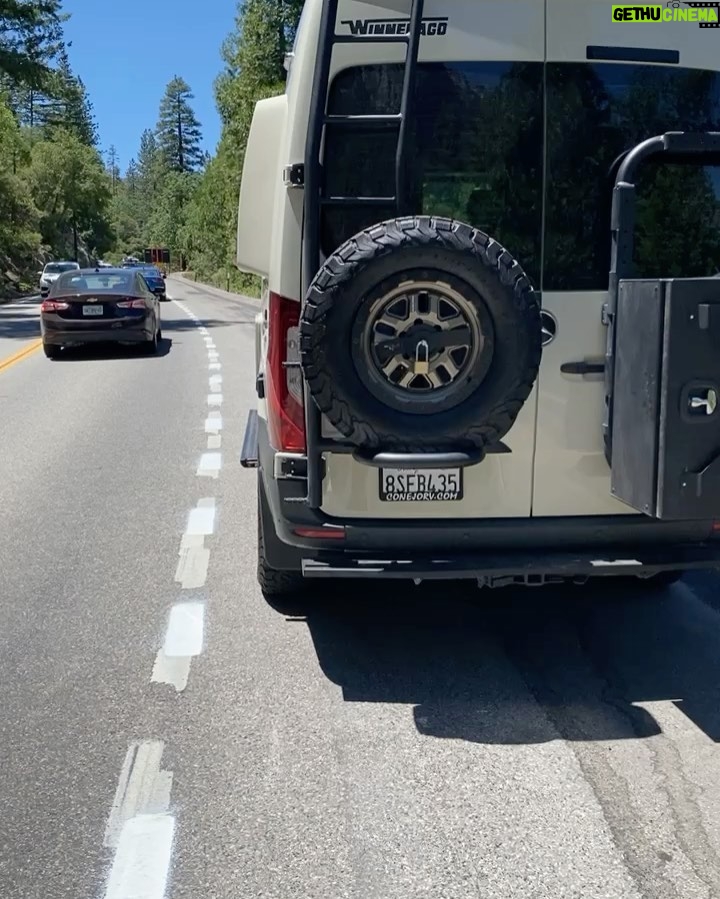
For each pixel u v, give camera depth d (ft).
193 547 20.27
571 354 12.74
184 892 9.53
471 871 9.78
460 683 14.08
